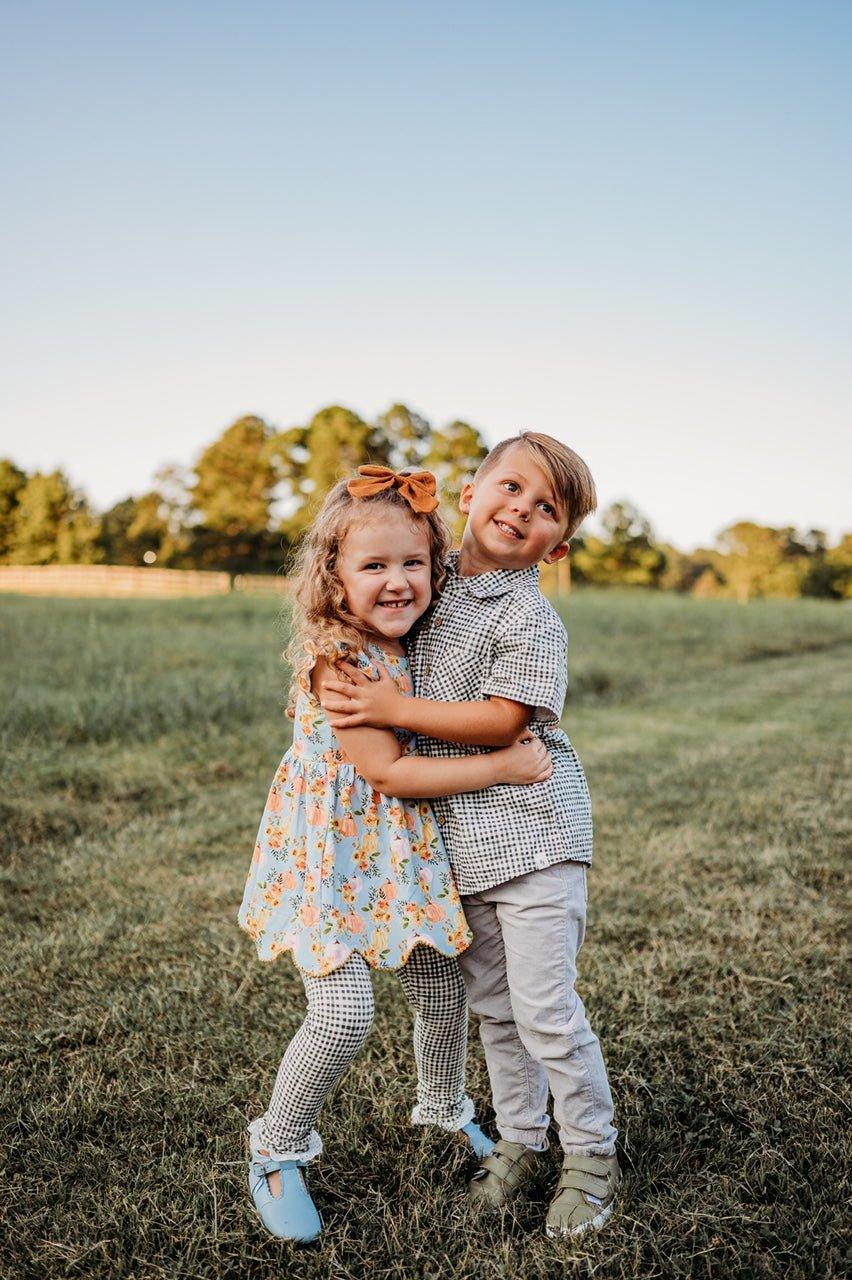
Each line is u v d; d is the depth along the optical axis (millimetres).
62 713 6270
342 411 46188
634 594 26375
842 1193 1875
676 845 4129
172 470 52906
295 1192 1773
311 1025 1691
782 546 59219
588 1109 1823
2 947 3062
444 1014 1928
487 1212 1859
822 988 2723
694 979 2797
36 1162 1970
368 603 1772
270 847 1847
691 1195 1873
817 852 4016
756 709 8453
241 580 32312
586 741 6805
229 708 6902
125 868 3889
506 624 1800
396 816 1777
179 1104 2176
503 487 1829
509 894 1789
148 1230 1774
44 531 48812
